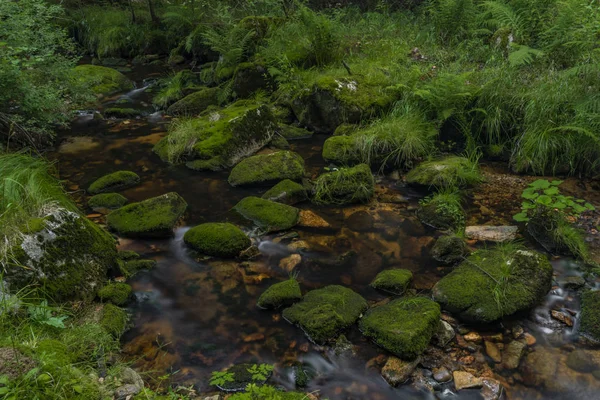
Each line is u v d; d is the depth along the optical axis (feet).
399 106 20.27
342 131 20.42
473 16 26.48
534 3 24.64
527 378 9.57
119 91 28.63
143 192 17.13
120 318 10.79
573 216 14.85
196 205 16.20
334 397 9.18
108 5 41.65
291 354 10.19
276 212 15.08
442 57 23.29
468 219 15.15
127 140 21.70
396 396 9.20
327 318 10.61
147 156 20.06
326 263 13.26
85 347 9.41
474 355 10.12
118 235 14.40
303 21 25.13
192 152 19.17
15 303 9.39
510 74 19.76
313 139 21.38
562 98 17.76
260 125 20.53
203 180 18.01
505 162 18.53
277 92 23.93
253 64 24.45
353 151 18.58
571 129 16.65
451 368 9.78
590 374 9.66
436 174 16.88
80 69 29.37
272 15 29.76
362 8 34.32
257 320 11.18
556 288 12.03
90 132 22.56
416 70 20.40
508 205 15.80
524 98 18.45
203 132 19.71
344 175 16.57
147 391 8.61
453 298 11.22
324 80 21.24
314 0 33.71
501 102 18.75
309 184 17.16
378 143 18.40
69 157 19.89
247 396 8.17
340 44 25.90
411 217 15.46
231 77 25.89
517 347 10.29
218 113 21.62
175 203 15.37
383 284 12.07
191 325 11.01
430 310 10.57
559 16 21.66
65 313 10.35
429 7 29.09
